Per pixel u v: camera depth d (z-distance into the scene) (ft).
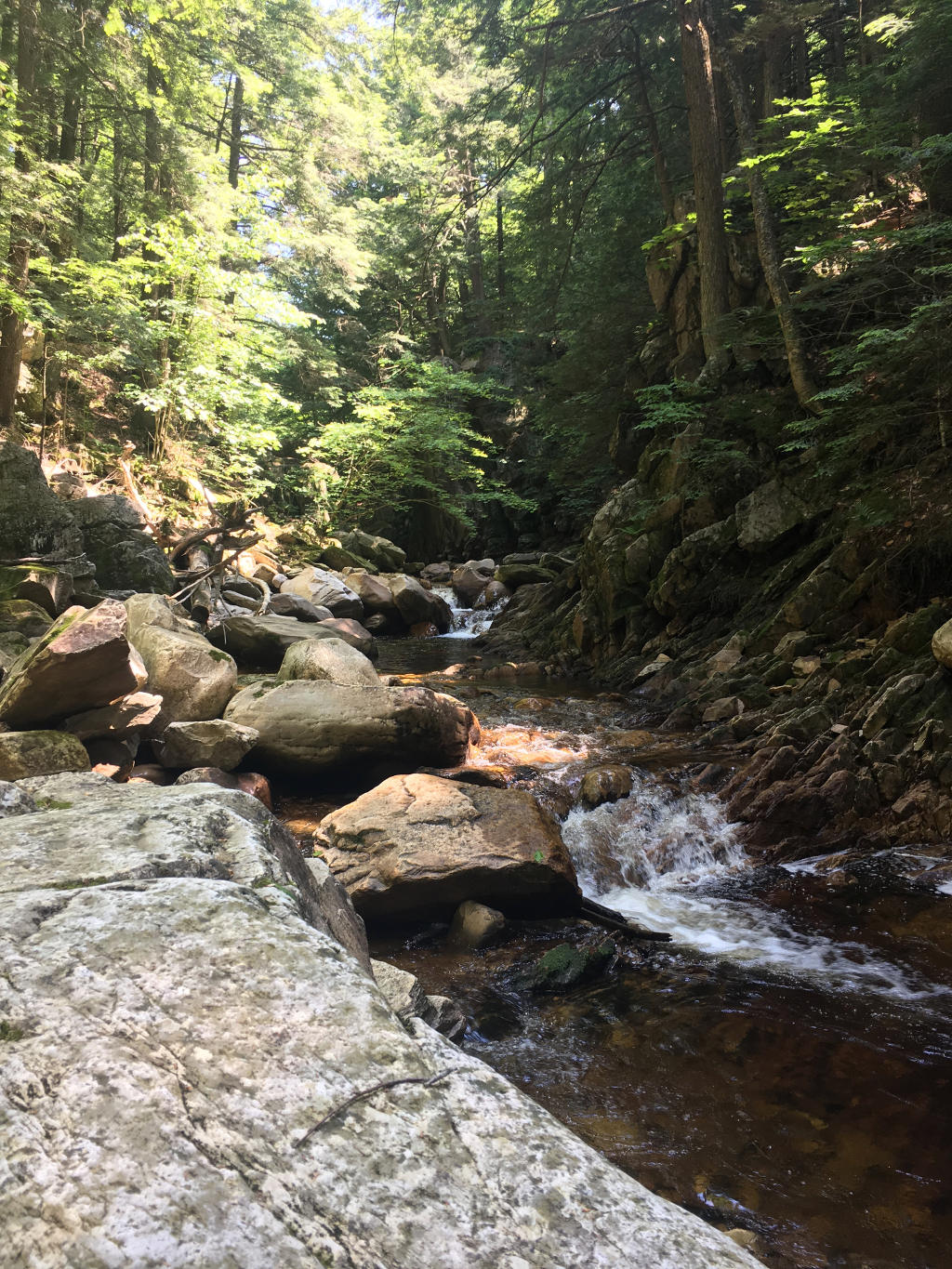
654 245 49.65
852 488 33.55
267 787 20.97
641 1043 12.76
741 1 51.37
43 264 47.29
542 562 63.10
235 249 56.65
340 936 8.35
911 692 23.03
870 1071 11.89
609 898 18.70
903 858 19.57
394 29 69.00
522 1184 3.90
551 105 58.65
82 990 4.46
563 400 59.26
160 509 55.06
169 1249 3.29
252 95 71.67
